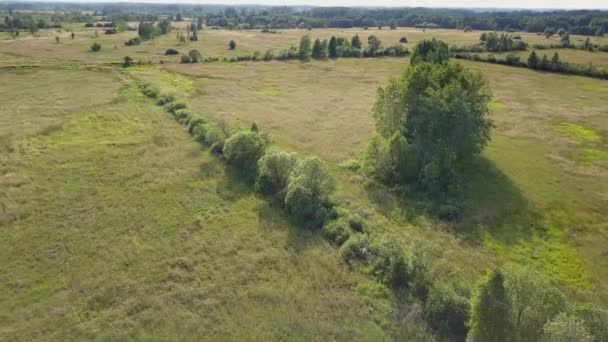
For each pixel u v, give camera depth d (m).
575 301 21.80
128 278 22.23
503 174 36.50
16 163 34.66
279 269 23.23
